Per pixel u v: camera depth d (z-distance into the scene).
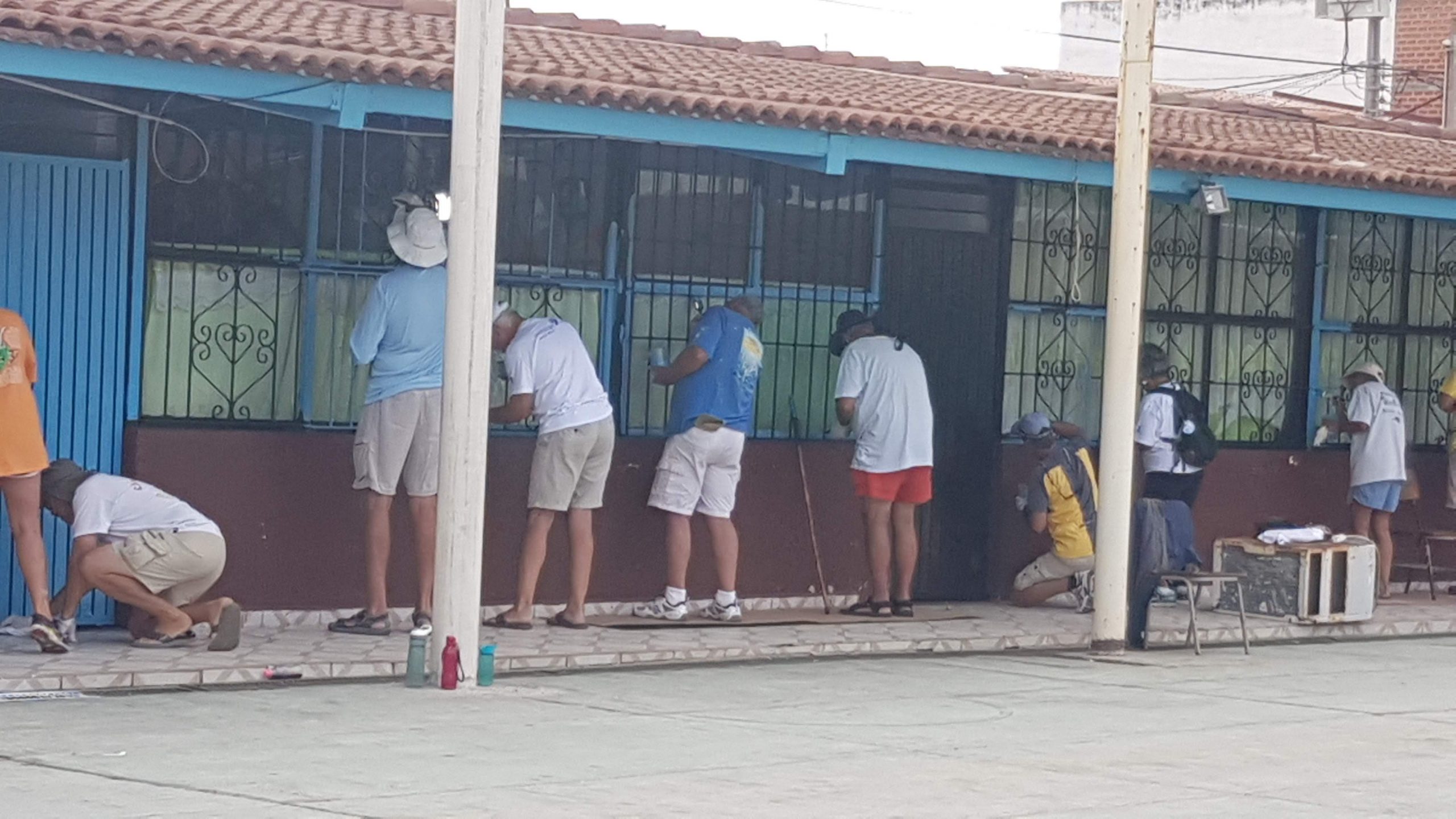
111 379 11.23
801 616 12.94
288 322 11.72
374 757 7.95
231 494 11.45
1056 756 8.41
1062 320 14.48
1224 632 13.17
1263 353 15.51
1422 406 16.36
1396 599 15.48
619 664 11.02
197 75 10.16
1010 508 14.28
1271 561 13.71
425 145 12.05
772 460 13.22
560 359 11.66
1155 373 14.38
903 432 12.85
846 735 8.82
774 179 13.27
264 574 11.56
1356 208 14.36
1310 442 15.70
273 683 9.91
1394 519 16.33
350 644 10.86
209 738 8.29
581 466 11.71
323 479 11.72
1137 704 10.09
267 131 11.60
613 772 7.77
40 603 10.20
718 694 10.02
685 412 12.30
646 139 11.43
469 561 9.84
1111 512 12.03
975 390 14.18
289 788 7.27
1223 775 8.07
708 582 12.96
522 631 11.72
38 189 11.01
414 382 11.21
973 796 7.44
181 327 11.44
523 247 12.41
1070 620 13.33
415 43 11.37
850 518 13.54
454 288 9.66
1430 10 29.53
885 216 13.69
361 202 11.91
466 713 9.12
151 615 10.52
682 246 12.95
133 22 9.91
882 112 12.05
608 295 12.70
